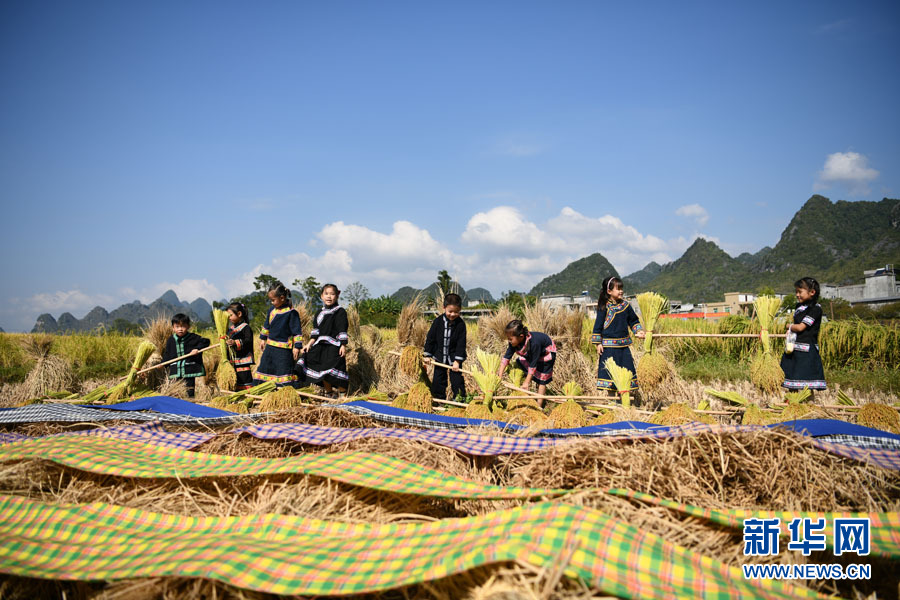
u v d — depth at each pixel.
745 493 3.05
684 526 2.52
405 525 2.50
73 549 2.51
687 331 14.12
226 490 3.22
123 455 3.59
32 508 2.88
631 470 3.00
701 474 3.10
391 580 1.96
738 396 5.63
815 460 3.06
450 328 7.05
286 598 2.05
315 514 2.79
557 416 5.06
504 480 3.54
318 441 3.74
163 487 3.26
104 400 7.15
